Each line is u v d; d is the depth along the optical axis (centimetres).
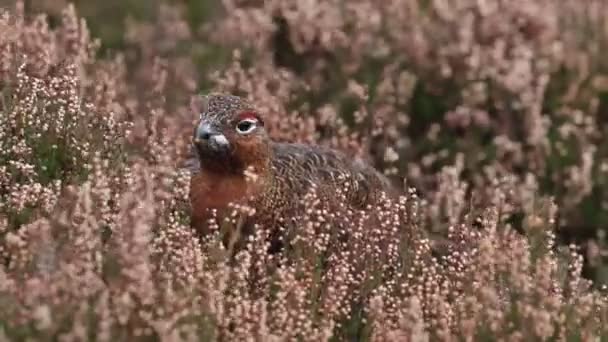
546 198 1285
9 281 911
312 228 1086
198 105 1454
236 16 1739
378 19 1702
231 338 970
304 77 1670
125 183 1108
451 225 1239
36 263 940
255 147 1159
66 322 895
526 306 999
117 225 995
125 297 894
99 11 1909
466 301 1021
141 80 1669
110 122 1203
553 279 1074
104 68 1452
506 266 1061
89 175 1073
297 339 993
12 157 1127
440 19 1717
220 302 977
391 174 1544
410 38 1694
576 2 1819
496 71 1658
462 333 1008
